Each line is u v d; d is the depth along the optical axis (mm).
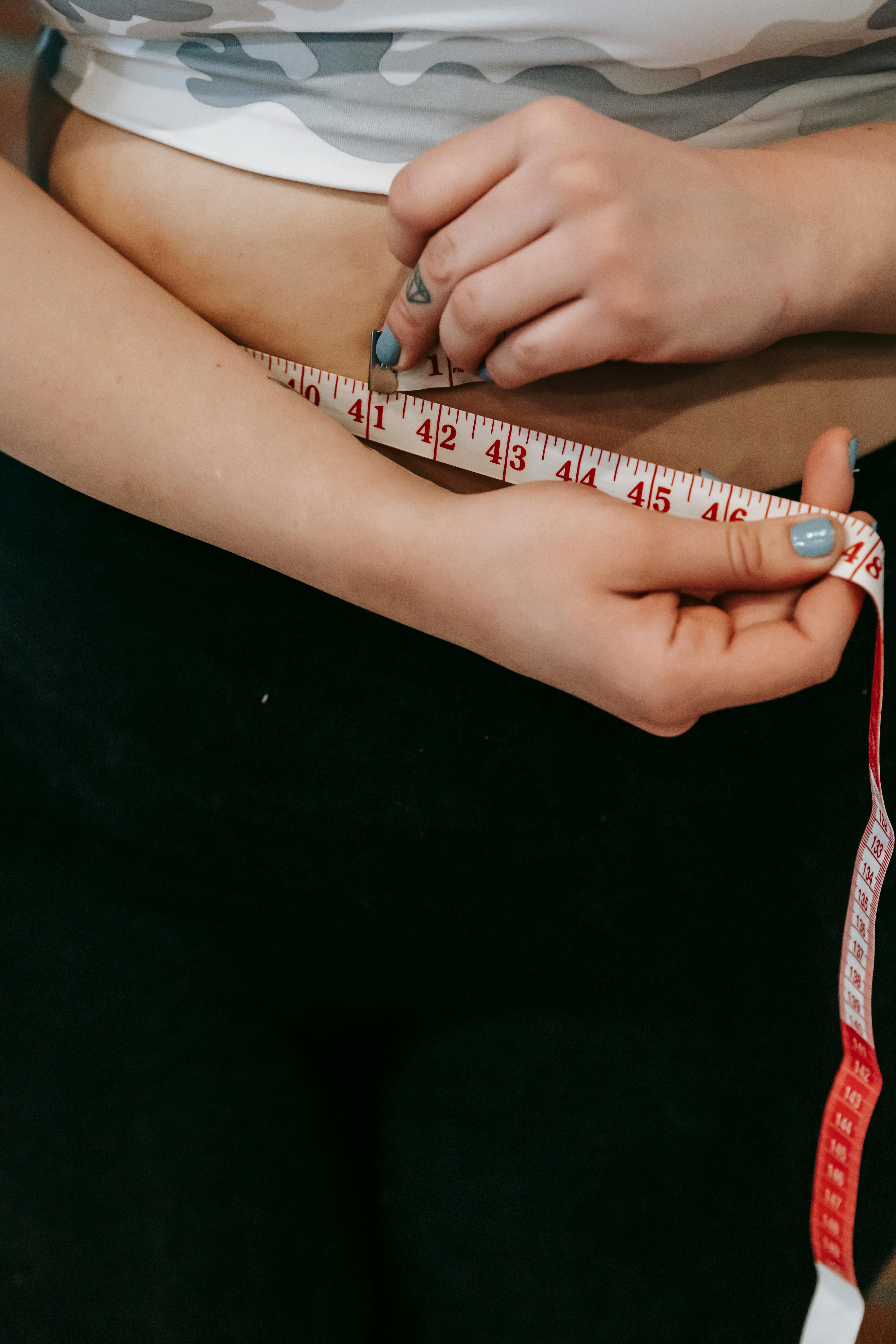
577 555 846
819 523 850
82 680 913
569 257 837
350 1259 917
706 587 861
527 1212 930
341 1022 962
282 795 914
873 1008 938
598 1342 918
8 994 898
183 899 929
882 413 920
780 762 917
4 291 864
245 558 888
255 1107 914
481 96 877
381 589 873
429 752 907
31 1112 886
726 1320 917
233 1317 886
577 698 899
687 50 871
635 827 917
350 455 872
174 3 862
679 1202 924
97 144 904
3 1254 871
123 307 872
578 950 938
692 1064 931
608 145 830
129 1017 908
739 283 858
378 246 888
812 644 852
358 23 864
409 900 928
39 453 880
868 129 894
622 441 906
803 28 870
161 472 871
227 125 887
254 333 910
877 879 887
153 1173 891
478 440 906
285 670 905
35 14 911
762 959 932
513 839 917
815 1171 851
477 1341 924
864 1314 889
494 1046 948
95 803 924
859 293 879
